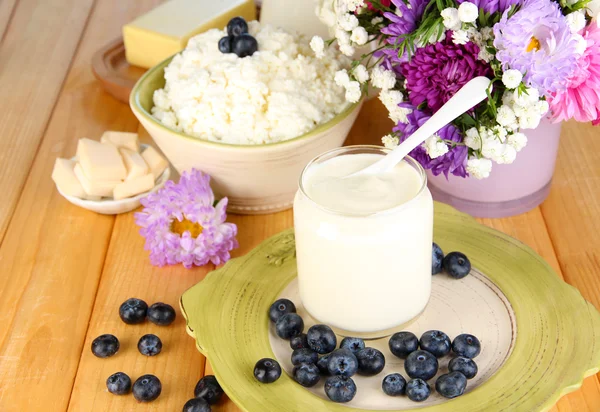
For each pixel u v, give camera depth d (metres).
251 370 0.67
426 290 0.69
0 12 1.12
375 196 0.66
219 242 0.77
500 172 0.78
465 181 0.79
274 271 0.74
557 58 0.65
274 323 0.70
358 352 0.67
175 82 0.82
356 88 0.74
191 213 0.77
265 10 0.90
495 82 0.69
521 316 0.69
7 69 1.02
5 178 0.88
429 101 0.70
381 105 0.93
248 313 0.71
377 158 0.69
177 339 0.73
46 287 0.77
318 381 0.66
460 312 0.71
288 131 0.78
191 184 0.78
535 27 0.66
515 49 0.65
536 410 0.63
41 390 0.69
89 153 0.83
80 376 0.70
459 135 0.70
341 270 0.67
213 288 0.72
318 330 0.68
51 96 0.98
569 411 0.67
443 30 0.68
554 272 0.72
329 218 0.66
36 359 0.71
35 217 0.84
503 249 0.74
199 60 0.83
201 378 0.69
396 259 0.66
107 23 1.09
